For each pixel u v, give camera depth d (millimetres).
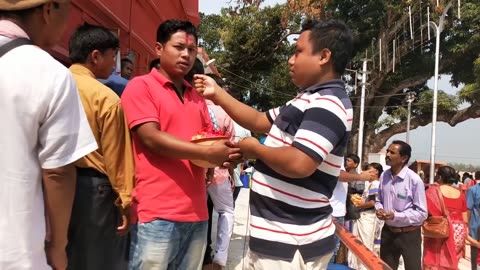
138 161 2678
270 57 28375
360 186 9125
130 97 2615
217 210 4824
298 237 2094
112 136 2574
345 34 2211
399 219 5258
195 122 2818
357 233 7457
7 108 1475
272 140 2240
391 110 34344
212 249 5172
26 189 1512
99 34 2838
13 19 1575
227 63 28500
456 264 5734
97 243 2600
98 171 2596
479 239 8242
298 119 2154
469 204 8453
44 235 1600
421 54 29172
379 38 28047
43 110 1522
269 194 2141
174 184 2650
